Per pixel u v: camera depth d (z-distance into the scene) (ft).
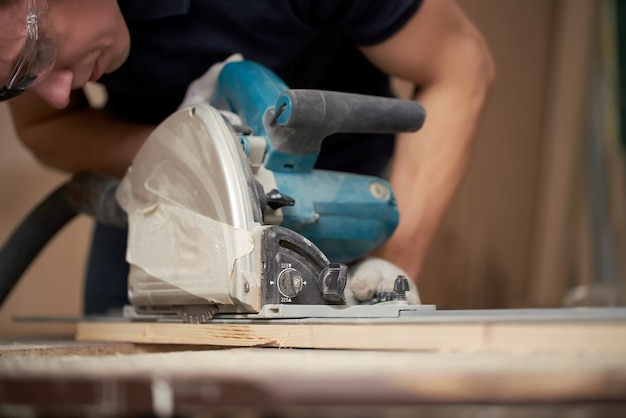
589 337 2.65
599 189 13.39
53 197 5.84
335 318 3.80
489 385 2.23
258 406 2.33
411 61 5.78
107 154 6.17
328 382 2.32
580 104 13.75
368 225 4.67
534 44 14.21
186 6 5.23
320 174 4.64
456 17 5.79
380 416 2.52
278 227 4.05
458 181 5.94
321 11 5.45
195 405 2.38
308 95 4.30
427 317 3.36
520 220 14.28
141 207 4.88
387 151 6.67
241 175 4.14
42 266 11.41
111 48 4.87
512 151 14.03
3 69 4.35
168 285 4.52
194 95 5.23
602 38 13.51
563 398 2.21
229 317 4.23
